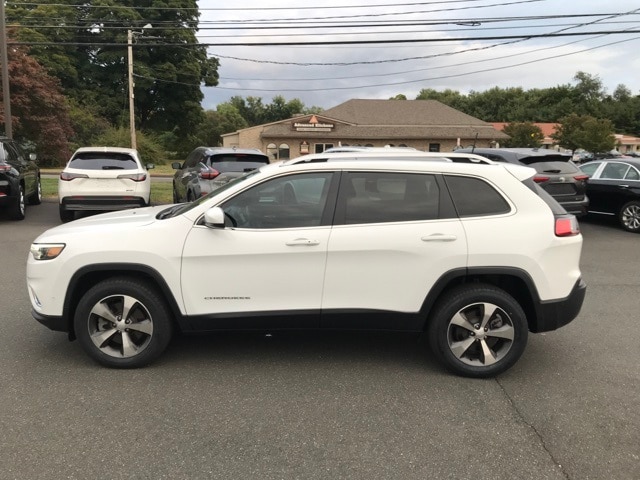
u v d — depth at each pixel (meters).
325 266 4.04
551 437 3.33
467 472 2.96
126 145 42.59
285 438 3.27
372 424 3.45
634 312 5.94
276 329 4.16
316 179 4.14
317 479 2.88
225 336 5.00
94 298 4.10
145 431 3.32
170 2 52.59
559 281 4.09
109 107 51.09
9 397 3.73
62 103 33.94
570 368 4.40
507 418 3.56
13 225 11.01
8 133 17.30
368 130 42.78
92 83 52.94
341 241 4.03
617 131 77.62
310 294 4.09
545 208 4.14
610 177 11.84
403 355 4.61
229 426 3.40
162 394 3.81
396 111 45.19
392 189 4.14
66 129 35.16
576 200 10.37
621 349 4.83
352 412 3.60
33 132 32.84
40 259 4.11
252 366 4.33
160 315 4.13
